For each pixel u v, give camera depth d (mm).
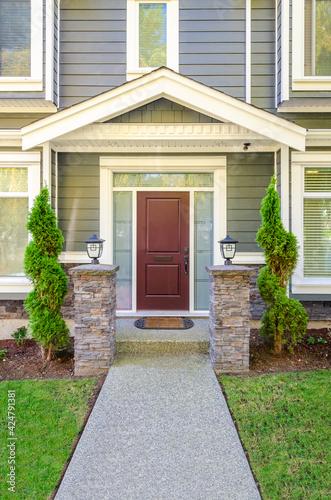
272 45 4719
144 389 3053
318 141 4516
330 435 2430
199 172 4918
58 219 4746
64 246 4777
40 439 2420
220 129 4082
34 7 4402
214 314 3400
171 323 4492
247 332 3396
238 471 2125
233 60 4730
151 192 4984
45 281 3607
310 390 3004
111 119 4289
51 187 4504
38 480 2049
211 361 3582
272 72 4723
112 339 3555
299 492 1951
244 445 2357
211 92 3904
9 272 4652
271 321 3793
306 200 4648
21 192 4605
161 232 4988
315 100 4465
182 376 3281
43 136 3963
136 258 4984
